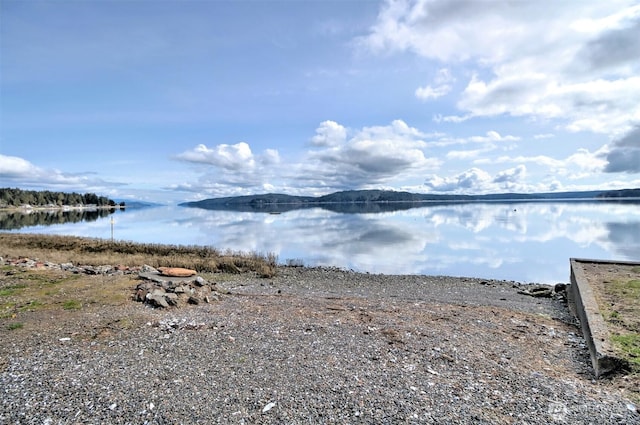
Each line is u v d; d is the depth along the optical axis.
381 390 6.33
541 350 8.46
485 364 7.52
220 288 15.29
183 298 12.41
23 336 8.74
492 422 5.39
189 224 90.69
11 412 5.55
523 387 6.49
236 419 5.43
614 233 49.97
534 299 15.47
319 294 16.06
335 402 5.92
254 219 111.62
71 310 10.74
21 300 11.52
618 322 8.59
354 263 29.62
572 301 13.60
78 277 14.77
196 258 26.06
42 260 21.77
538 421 5.42
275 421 5.40
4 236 37.09
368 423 5.36
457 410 5.70
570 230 56.06
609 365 6.86
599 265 15.59
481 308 12.86
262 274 21.58
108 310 10.87
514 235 51.38
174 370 7.08
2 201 165.62
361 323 10.35
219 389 6.32
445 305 13.38
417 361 7.62
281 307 12.26
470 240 46.66
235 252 30.88
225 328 9.70
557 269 26.77
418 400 6.00
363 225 76.75
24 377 6.68
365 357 7.82
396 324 10.27
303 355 7.91
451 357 7.84
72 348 8.12
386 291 17.55
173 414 5.54
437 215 112.88
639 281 12.32
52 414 5.50
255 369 7.17
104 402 5.85
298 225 80.69
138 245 32.44
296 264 27.78
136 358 7.64
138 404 5.80
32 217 111.12
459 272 25.62
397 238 50.31
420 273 25.25
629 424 5.32
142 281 14.12
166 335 9.05
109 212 176.50
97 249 31.11
